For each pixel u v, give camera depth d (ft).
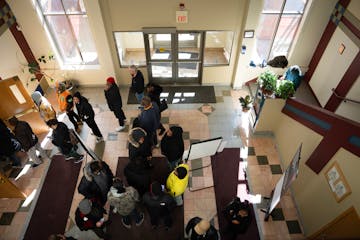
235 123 22.84
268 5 22.21
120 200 12.67
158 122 18.51
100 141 21.15
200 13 21.68
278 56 24.93
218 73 26.17
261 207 17.01
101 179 14.58
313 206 14.93
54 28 23.25
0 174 15.49
